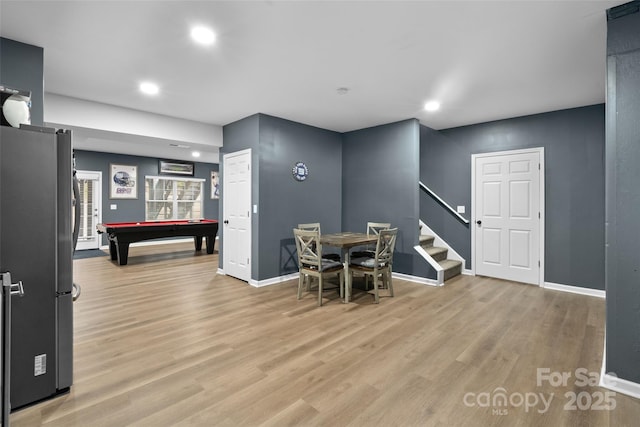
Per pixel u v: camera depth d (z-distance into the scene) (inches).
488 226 190.9
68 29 91.2
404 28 90.7
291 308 137.0
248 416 66.9
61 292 74.6
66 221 75.4
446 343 102.2
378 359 91.7
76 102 150.3
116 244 237.9
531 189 174.9
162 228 249.3
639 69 75.3
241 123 187.5
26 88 98.7
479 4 79.5
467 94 143.9
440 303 143.8
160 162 355.6
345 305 141.3
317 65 115.0
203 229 276.2
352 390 76.4
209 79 128.2
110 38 96.4
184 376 82.5
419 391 76.1
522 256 178.5
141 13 83.7
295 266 193.9
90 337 106.5
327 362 90.0
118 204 327.0
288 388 77.2
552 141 168.2
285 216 187.6
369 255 181.8
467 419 66.3
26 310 69.8
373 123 196.2
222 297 153.1
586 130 158.7
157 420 65.7
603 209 154.7
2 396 54.9
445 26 89.4
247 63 113.6
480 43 98.9
